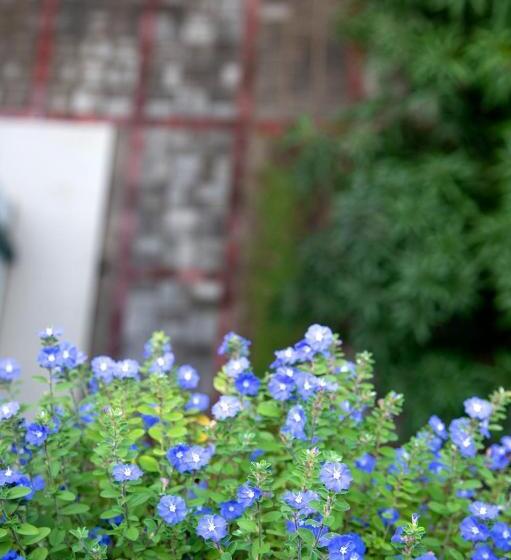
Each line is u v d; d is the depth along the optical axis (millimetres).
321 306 6586
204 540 2105
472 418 2340
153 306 7160
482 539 2117
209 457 2133
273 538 2174
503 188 6301
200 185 7426
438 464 2352
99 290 7238
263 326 6984
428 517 2348
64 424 2186
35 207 7406
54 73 7703
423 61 6453
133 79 7680
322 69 7602
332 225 6766
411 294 5988
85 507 2113
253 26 7766
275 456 2330
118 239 7336
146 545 2105
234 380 2318
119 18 7816
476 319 6543
